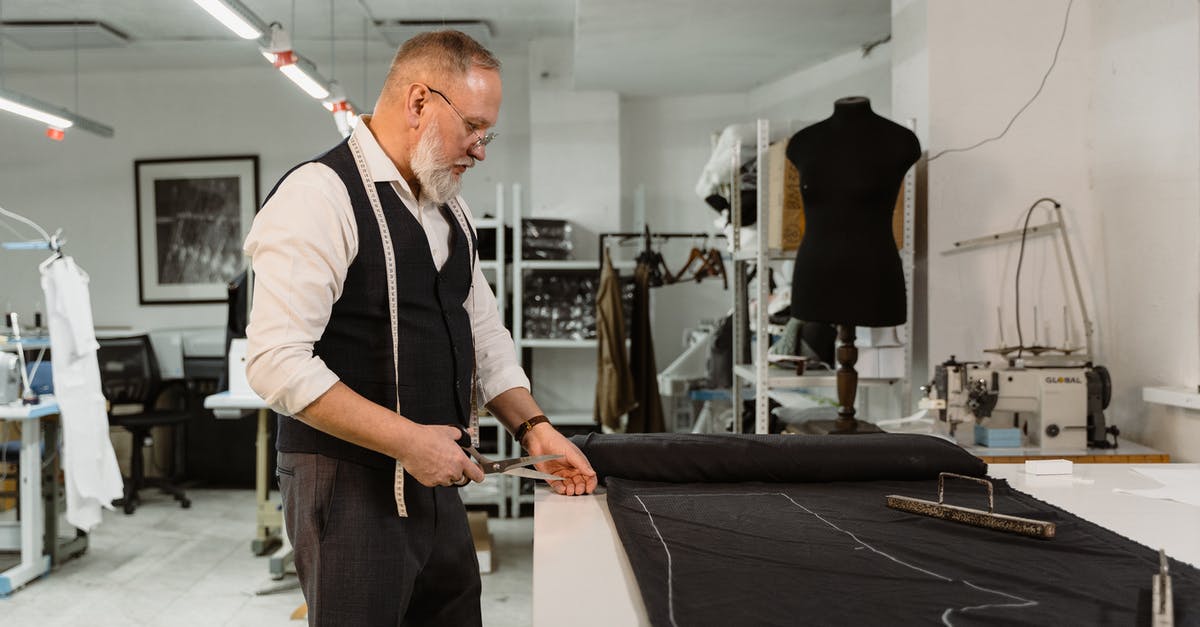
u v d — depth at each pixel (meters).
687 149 5.98
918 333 2.96
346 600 1.25
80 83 6.36
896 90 3.13
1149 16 2.54
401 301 1.31
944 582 1.01
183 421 5.18
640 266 4.68
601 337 4.48
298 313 1.17
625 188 5.99
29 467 3.66
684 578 1.02
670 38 4.41
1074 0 2.83
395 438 1.16
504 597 3.48
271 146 6.30
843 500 1.43
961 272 2.84
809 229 2.38
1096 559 1.11
